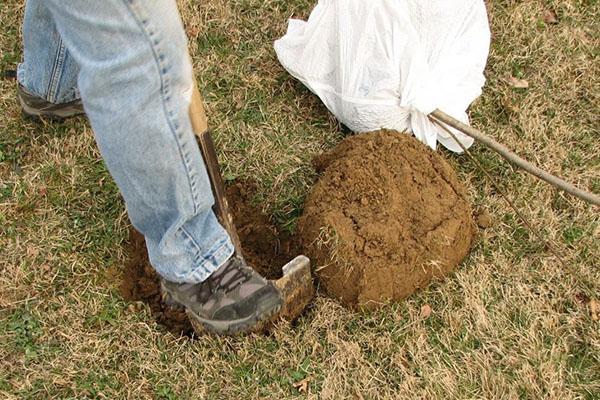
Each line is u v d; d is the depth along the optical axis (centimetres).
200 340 215
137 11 146
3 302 221
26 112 257
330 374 210
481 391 209
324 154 250
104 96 156
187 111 167
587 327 221
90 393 206
